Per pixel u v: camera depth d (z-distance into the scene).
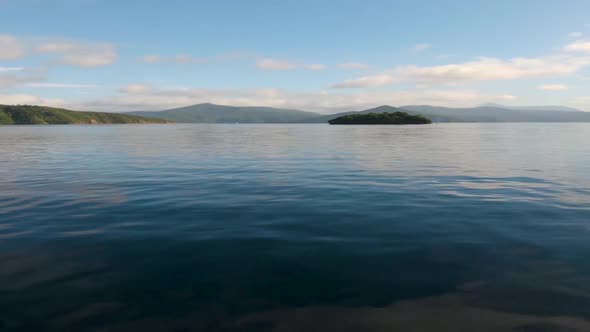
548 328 4.04
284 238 6.92
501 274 5.32
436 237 6.93
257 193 11.26
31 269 5.56
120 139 47.94
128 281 5.16
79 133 74.94
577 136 50.50
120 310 4.42
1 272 5.46
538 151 26.02
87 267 5.63
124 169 17.03
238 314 4.34
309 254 6.12
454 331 3.99
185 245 6.56
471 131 75.12
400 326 4.11
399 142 37.62
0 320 4.21
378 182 13.19
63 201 10.18
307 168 17.11
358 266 5.64
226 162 19.81
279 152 26.08
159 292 4.85
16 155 24.47
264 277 5.28
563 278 5.16
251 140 43.22
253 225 7.77
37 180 13.91
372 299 4.66
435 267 5.59
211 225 7.79
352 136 52.59
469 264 5.68
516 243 6.56
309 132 73.19
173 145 34.69
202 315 4.32
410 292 4.83
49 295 4.78
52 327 4.09
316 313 4.36
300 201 10.09
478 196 10.67
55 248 6.44
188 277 5.29
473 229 7.41
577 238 6.79
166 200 10.27
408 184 12.76
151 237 7.00
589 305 4.46
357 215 8.55
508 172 15.57
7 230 7.48
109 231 7.39
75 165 18.67
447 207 9.30
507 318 4.22
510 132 68.31
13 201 10.20
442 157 21.98
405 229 7.44
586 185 12.48
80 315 4.32
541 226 7.57
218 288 4.96
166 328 4.07
